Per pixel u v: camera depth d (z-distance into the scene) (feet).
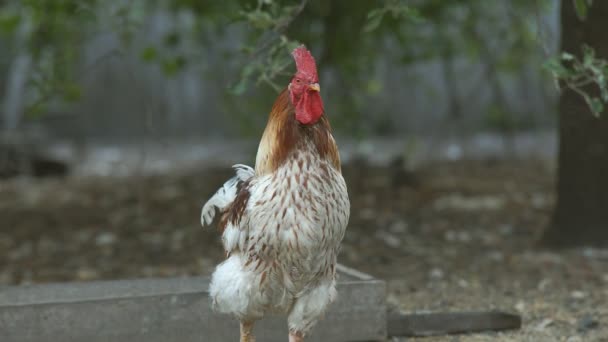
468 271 31.17
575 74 20.81
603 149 32.81
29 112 35.83
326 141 16.11
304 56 15.97
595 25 30.48
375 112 79.05
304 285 16.53
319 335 21.04
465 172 59.06
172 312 20.26
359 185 51.13
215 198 18.28
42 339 19.47
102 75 86.43
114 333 19.93
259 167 16.55
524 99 86.12
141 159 68.80
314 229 15.64
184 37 47.70
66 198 50.14
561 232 34.22
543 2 48.42
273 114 16.26
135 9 38.50
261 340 20.88
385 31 46.78
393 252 34.68
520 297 27.17
